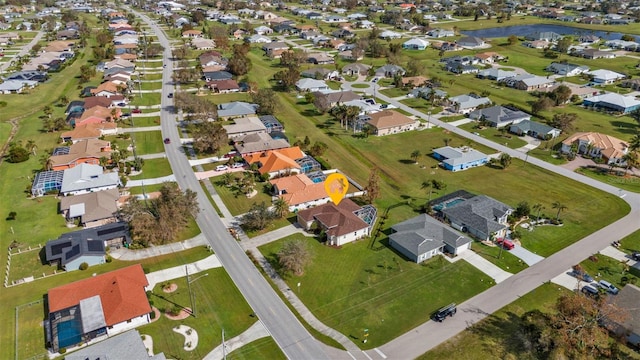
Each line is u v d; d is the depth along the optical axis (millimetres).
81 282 77500
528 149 142125
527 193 115438
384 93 195875
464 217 100062
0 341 69125
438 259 90188
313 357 67250
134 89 192875
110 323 69562
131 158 131375
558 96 178875
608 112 172750
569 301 69500
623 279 83812
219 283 82500
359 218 98750
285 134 150250
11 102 172750
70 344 67562
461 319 74750
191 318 74125
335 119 166125
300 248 84625
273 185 113188
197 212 100125
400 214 106062
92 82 199750
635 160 124188
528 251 92500
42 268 85750
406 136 152000
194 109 158875
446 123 163625
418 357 67250
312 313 76062
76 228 98000
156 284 81688
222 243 94250
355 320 74562
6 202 107062
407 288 82000
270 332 71812
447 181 121688
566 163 132625
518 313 75812
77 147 130125
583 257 90375
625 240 95750
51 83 197750
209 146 134250
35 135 144750
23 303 76875
